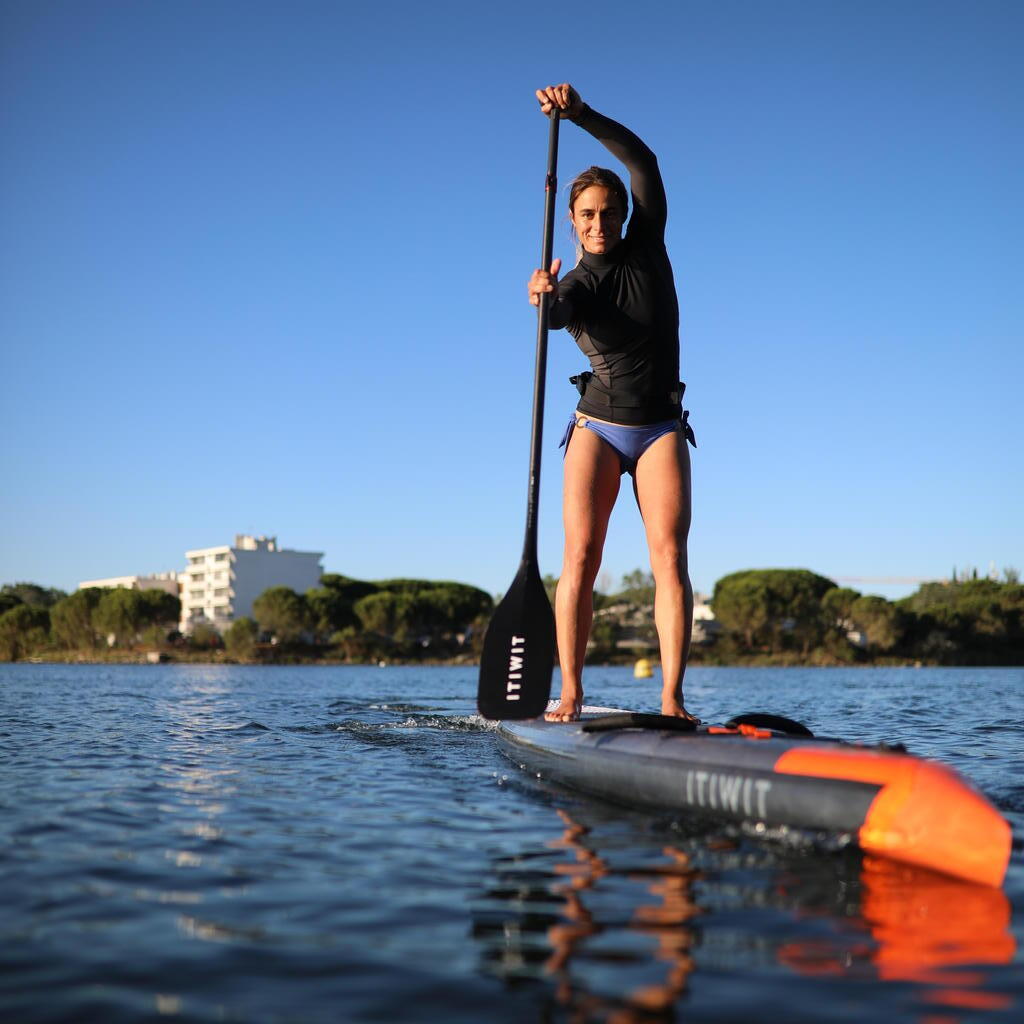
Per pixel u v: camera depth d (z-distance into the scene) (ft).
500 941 7.18
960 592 278.05
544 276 13.46
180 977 6.43
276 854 9.89
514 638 13.25
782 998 6.09
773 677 120.37
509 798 13.15
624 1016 5.82
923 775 9.42
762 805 10.25
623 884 8.73
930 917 7.75
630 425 14.39
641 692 58.18
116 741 20.93
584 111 14.11
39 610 280.51
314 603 257.55
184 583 335.26
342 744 20.13
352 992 6.18
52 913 7.82
